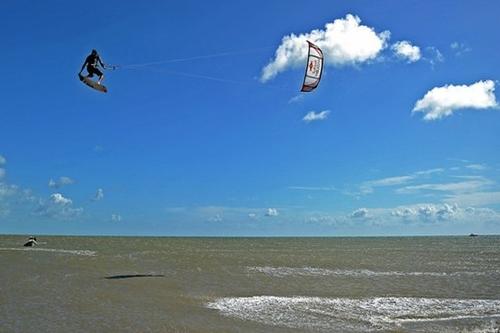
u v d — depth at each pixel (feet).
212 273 129.90
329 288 108.27
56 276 116.78
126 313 76.38
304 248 330.54
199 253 223.71
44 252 205.46
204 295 95.35
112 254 199.31
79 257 176.96
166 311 78.79
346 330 70.90
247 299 92.32
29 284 102.94
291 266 156.87
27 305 80.89
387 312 83.61
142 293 95.04
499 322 77.51
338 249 316.60
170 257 185.98
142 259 172.45
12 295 89.61
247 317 76.89
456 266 166.20
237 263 163.02
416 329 72.43
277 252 254.06
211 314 78.07
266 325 72.13
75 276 117.70
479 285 115.96
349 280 121.80
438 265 170.30
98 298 88.43
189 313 78.07
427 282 120.37
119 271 130.41
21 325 67.67
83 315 74.33
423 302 93.09
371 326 73.56
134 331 65.77
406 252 274.77
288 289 105.40
